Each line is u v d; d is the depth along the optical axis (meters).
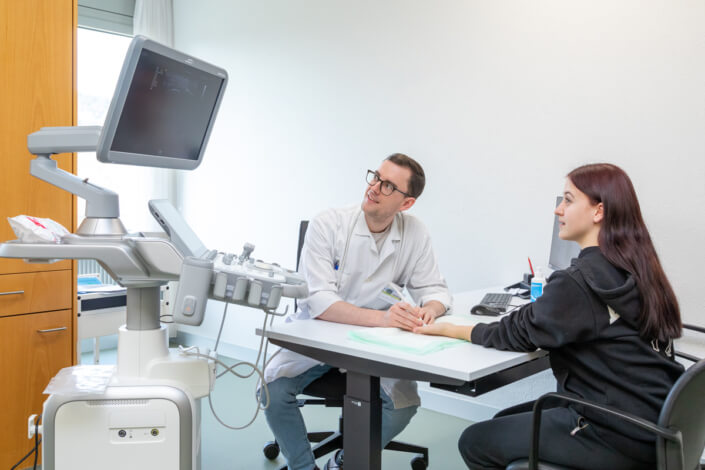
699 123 2.47
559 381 1.54
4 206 2.42
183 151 1.71
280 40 3.95
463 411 3.19
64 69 2.59
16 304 2.46
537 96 2.89
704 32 2.44
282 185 4.00
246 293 1.52
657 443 1.27
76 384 1.55
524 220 2.96
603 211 1.49
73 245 1.47
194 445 1.59
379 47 3.44
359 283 2.12
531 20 2.89
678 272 2.54
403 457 2.70
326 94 3.71
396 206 2.01
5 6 2.39
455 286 3.22
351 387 1.64
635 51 2.61
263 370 1.77
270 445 2.63
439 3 3.19
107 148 1.40
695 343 2.47
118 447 1.53
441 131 3.22
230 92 4.30
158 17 4.52
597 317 1.44
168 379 1.58
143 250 1.49
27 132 2.48
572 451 1.42
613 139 2.68
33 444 2.53
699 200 2.48
